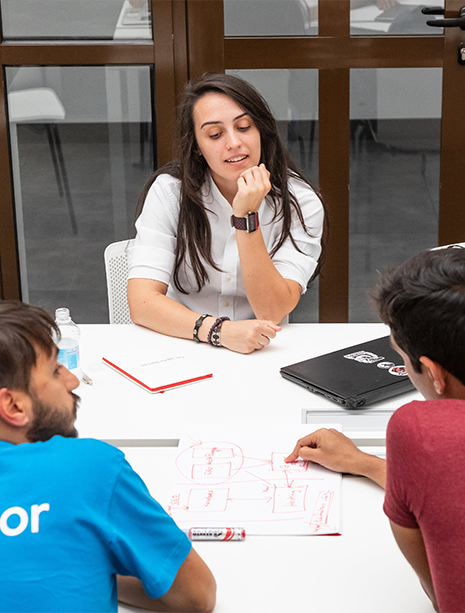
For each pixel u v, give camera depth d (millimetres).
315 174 3086
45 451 791
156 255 1960
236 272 2014
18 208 3195
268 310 1874
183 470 1204
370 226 3195
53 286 3307
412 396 1468
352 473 1176
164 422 1368
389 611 901
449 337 840
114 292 2254
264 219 2031
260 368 1610
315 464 1214
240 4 2889
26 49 2941
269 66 2949
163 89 2998
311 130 3031
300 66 2949
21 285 3289
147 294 1888
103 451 804
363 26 2902
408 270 887
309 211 2035
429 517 792
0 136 3049
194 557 868
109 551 789
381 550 1011
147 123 3088
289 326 1883
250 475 1187
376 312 959
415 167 3102
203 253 1981
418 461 798
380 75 2959
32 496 757
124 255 2256
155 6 2891
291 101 2996
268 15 2900
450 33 2896
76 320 3297
